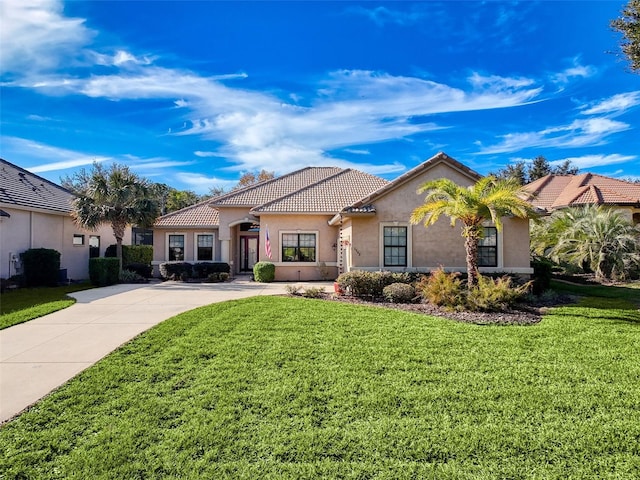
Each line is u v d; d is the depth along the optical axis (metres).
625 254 17.67
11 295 15.28
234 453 4.00
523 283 14.66
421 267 15.21
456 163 15.31
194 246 25.12
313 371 6.17
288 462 3.84
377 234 15.31
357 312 10.73
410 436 4.27
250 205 23.47
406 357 6.82
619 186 28.81
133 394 5.41
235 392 5.41
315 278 21.28
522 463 3.81
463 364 6.47
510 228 15.30
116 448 4.08
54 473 3.71
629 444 4.11
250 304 12.08
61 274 19.73
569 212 20.59
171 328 8.93
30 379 6.03
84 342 8.02
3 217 16.95
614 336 8.19
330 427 4.48
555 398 5.18
